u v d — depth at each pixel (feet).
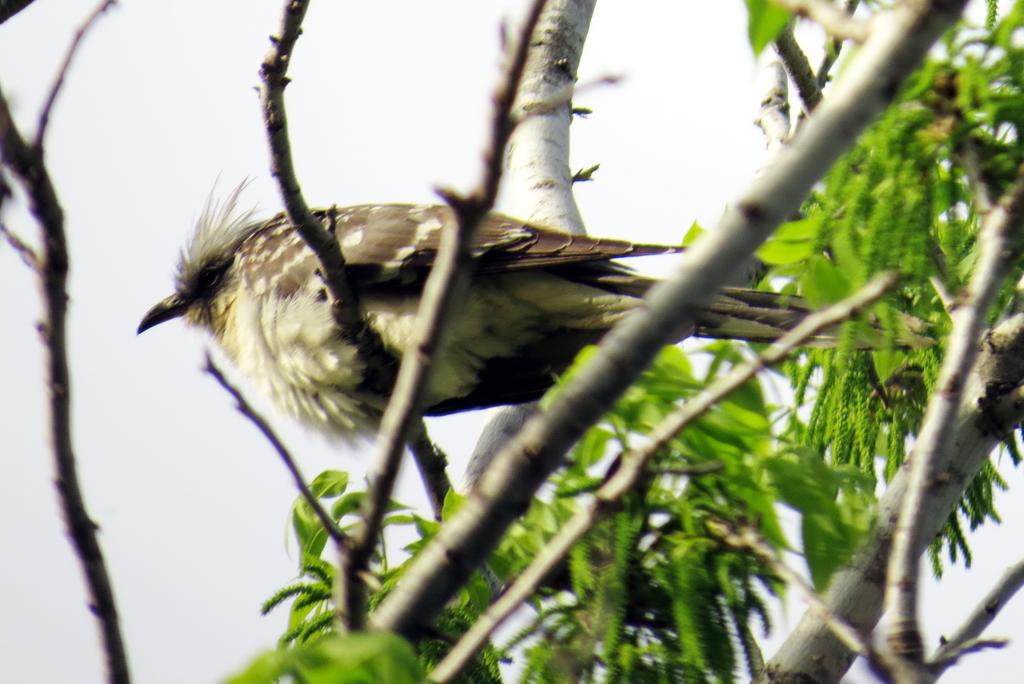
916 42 16.94
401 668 15.40
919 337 24.66
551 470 18.97
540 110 16.20
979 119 20.42
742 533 21.54
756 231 17.44
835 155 17.26
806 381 31.07
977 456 27.07
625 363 18.30
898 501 26.09
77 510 18.72
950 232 22.21
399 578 26.22
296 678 15.19
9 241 17.94
